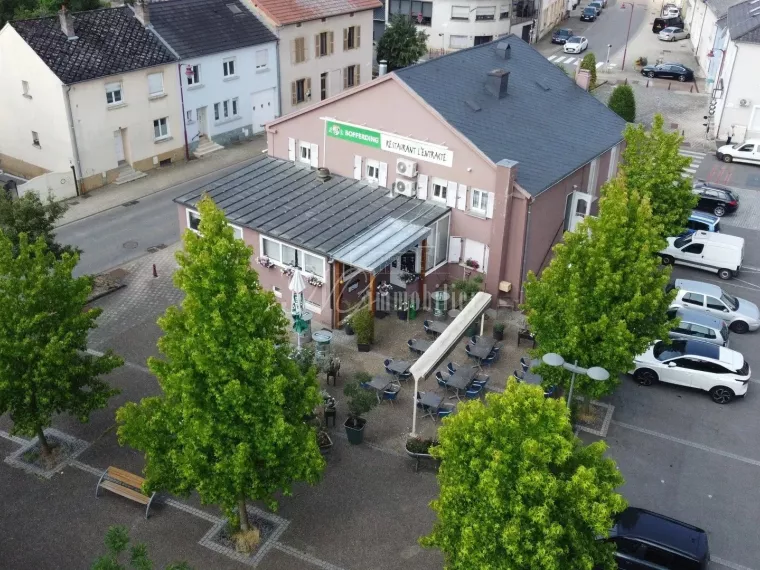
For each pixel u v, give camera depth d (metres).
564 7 91.25
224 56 47.28
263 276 30.88
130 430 17.48
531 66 37.84
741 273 35.25
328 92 56.12
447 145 29.81
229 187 32.94
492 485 13.89
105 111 41.47
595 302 22.12
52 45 40.09
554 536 13.86
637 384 27.14
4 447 23.09
